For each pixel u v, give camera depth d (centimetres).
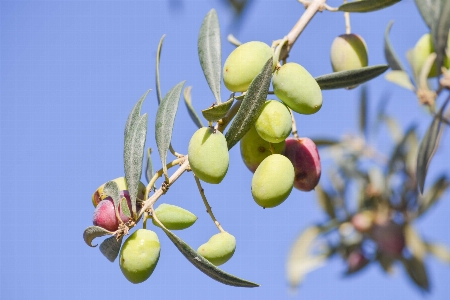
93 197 66
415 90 79
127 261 62
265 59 63
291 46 68
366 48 73
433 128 74
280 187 63
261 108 63
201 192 64
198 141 62
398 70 79
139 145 63
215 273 62
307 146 69
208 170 61
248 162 66
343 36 73
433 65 78
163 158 64
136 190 62
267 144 65
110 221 63
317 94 63
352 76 67
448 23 72
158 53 68
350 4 70
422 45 79
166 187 63
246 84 63
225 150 62
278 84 63
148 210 63
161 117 64
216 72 64
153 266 62
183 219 64
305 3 70
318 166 69
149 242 62
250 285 62
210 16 65
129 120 64
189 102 72
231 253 64
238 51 63
